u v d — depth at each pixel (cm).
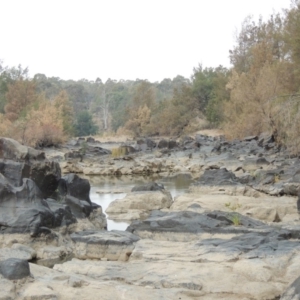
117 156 4159
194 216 1257
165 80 16000
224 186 1959
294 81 3925
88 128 9588
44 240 1173
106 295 779
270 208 1472
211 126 6975
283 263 909
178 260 971
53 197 1475
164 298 785
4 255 1054
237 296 815
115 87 14150
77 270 941
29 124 4969
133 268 944
